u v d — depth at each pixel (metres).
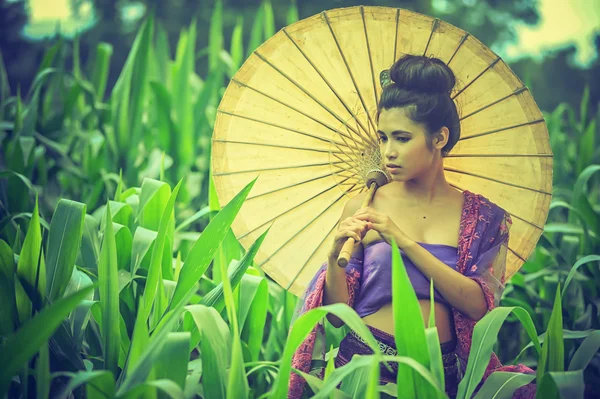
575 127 5.47
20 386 2.37
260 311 2.73
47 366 1.94
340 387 2.37
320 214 2.77
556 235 4.06
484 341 2.21
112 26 20.25
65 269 2.42
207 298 2.51
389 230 2.38
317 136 2.71
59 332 2.33
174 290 2.46
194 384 2.35
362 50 2.61
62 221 2.46
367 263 2.50
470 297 2.40
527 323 2.36
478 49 2.55
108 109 4.65
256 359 2.75
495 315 2.24
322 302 2.51
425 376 1.82
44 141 4.18
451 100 2.48
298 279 2.79
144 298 2.36
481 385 2.48
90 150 4.57
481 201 2.57
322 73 2.65
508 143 2.62
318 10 18.70
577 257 3.75
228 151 2.73
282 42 2.62
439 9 24.33
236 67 5.32
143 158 4.72
